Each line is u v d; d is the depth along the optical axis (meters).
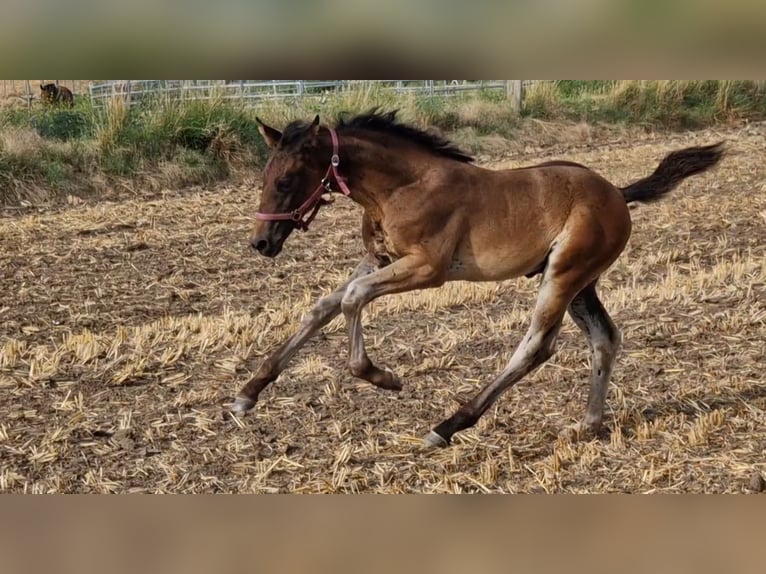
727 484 5.61
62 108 14.09
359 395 6.80
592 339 6.19
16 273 9.73
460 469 5.78
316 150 5.54
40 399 6.68
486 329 8.26
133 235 11.15
